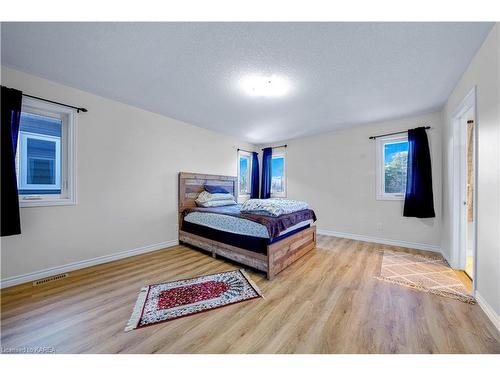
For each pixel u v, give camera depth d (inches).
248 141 209.9
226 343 53.4
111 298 74.4
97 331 57.4
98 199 108.8
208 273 97.2
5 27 60.8
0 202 77.1
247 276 93.9
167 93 105.7
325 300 73.7
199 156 163.3
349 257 118.5
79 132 102.4
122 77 90.7
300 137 192.2
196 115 137.7
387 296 76.1
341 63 78.0
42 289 81.0
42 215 91.6
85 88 101.0
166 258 118.0
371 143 152.9
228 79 91.3
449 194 106.3
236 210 133.7
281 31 62.2
